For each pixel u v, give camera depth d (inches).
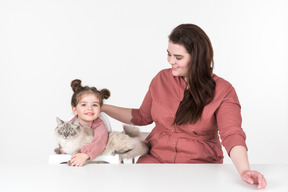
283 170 56.5
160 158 73.9
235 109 66.5
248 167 52.0
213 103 68.1
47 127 161.3
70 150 70.7
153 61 158.2
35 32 159.6
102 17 158.1
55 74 160.9
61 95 161.5
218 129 71.4
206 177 51.6
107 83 158.9
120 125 154.4
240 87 163.0
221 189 46.8
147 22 157.5
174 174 52.8
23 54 160.6
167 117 72.7
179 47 68.1
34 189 46.0
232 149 56.9
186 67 69.9
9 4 158.6
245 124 162.9
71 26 159.0
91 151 64.2
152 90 76.5
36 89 161.6
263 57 162.6
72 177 51.1
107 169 55.6
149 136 80.3
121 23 158.1
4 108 161.3
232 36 161.2
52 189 46.0
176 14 157.8
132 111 82.2
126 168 56.3
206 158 72.0
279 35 161.9
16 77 161.2
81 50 159.5
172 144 72.7
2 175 52.0
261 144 160.9
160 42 157.8
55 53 160.2
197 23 159.3
